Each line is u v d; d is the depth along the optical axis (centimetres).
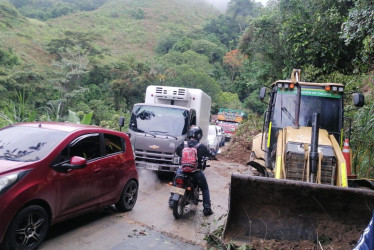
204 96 1246
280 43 1639
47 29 8562
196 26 13950
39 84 3706
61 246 479
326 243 452
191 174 656
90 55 5391
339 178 539
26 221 441
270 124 700
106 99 4462
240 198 486
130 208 677
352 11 882
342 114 687
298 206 471
